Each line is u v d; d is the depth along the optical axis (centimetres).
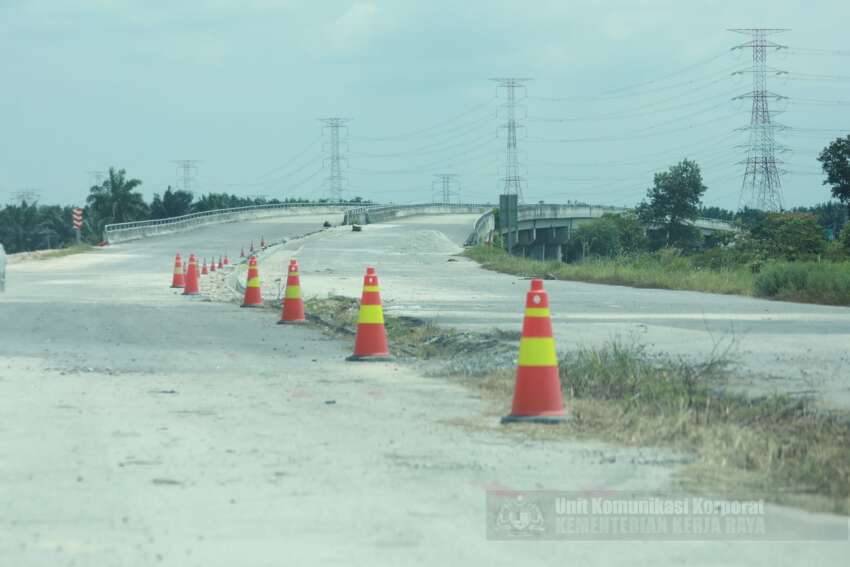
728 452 1337
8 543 971
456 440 1484
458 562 920
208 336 3050
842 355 2430
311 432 1545
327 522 1045
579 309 3981
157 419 1656
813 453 1325
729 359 2309
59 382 2086
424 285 6019
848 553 955
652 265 7288
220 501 1127
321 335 3123
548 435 1520
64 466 1302
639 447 1435
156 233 15238
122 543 972
